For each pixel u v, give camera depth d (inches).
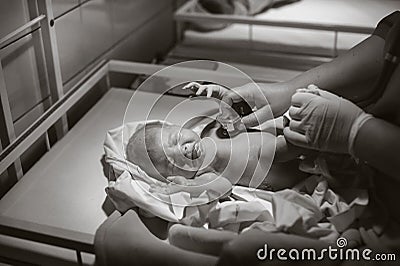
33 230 44.4
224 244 40.7
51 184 52.6
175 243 42.6
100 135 60.2
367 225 43.6
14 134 54.1
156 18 88.1
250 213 44.2
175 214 45.8
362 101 46.1
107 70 69.7
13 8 53.0
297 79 54.2
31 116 58.2
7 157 50.7
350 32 77.1
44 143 59.7
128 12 77.6
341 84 50.4
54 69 59.4
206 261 39.8
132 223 44.3
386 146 40.5
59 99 60.3
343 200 44.8
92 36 68.2
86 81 64.5
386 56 43.8
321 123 43.3
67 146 58.4
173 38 95.4
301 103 44.6
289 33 85.5
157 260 40.7
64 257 45.3
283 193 44.4
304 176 49.8
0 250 46.8
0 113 52.1
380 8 87.9
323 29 78.4
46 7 56.3
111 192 47.2
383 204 44.1
